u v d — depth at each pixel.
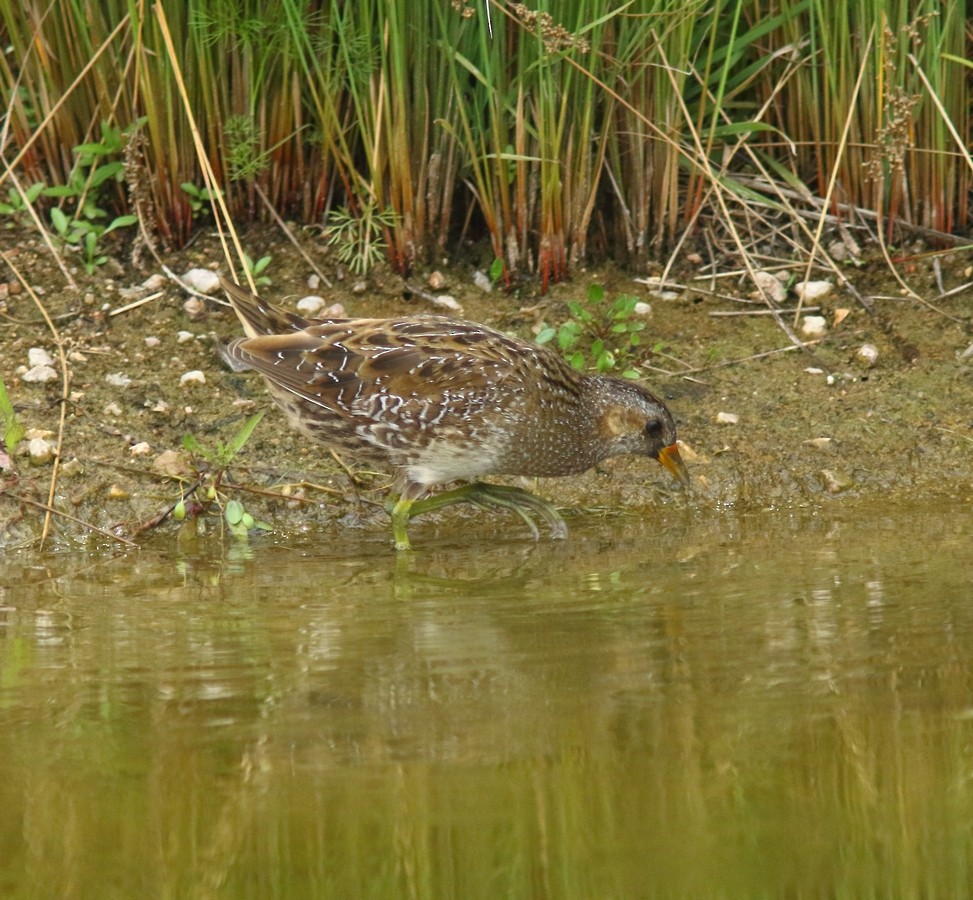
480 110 12.42
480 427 10.01
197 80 12.48
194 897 4.83
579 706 6.38
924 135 12.91
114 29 12.02
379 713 6.33
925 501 10.70
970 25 13.23
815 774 5.67
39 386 11.34
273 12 12.16
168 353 11.94
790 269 13.34
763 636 7.36
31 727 6.19
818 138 13.11
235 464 10.85
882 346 12.42
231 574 9.17
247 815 5.38
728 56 12.16
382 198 12.79
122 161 12.83
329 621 7.84
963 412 11.62
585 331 12.39
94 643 7.44
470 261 13.26
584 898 4.80
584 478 11.22
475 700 6.47
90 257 12.63
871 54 12.59
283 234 13.22
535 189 12.82
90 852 5.12
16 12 12.45
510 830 5.24
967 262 13.22
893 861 5.00
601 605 8.08
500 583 8.76
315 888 4.89
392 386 9.88
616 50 12.45
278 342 9.91
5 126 12.50
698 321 12.83
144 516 10.29
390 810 5.40
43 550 9.94
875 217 13.37
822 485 10.99
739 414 11.72
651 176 13.07
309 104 12.80
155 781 5.66
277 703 6.46
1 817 5.38
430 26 12.34
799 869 4.98
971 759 5.76
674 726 6.14
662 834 5.22
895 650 7.07
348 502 10.68
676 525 10.42
